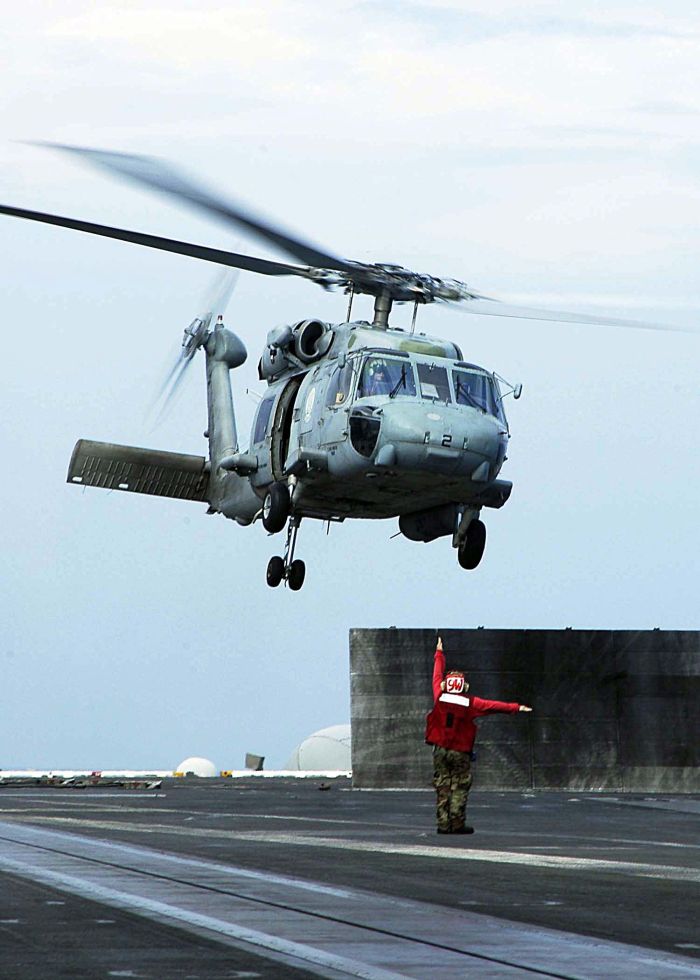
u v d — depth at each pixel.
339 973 15.05
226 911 19.61
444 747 35.91
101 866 25.03
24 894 21.09
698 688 77.31
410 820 41.38
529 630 76.62
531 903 21.08
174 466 82.56
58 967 15.32
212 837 33.09
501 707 36.06
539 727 76.19
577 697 76.56
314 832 35.66
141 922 18.45
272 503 68.12
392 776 74.69
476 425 62.81
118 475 82.25
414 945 17.02
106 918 18.78
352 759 74.88
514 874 25.12
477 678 76.06
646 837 34.81
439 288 65.44
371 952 16.48
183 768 112.25
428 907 20.30
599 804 52.09
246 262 63.56
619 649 77.25
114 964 15.51
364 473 63.09
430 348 65.00
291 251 63.19
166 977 14.76
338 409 63.69
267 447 70.06
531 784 75.88
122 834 33.28
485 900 21.41
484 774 75.62
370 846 30.95
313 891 22.09
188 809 46.69
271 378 72.50
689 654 77.50
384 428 61.41
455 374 64.12
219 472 82.31
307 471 65.75
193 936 17.39
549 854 29.23
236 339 84.81
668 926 18.78
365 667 75.56
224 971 15.11
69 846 29.11
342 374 64.44
